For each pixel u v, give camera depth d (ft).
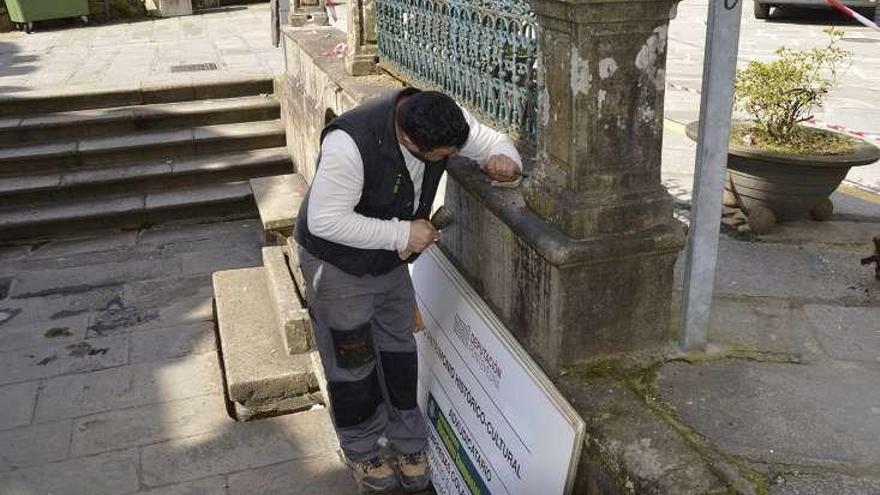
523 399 9.27
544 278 9.21
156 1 47.14
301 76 23.13
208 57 33.24
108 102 26.89
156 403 15.21
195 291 20.06
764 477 7.64
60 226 23.75
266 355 15.19
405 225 9.43
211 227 24.44
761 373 9.35
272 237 21.02
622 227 8.74
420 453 11.77
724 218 14.52
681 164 19.07
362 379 10.64
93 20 44.75
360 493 12.62
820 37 40.40
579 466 8.52
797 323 10.64
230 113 27.40
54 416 14.84
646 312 9.41
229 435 14.24
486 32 11.24
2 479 13.16
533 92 10.21
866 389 9.10
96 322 18.49
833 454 7.98
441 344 11.70
